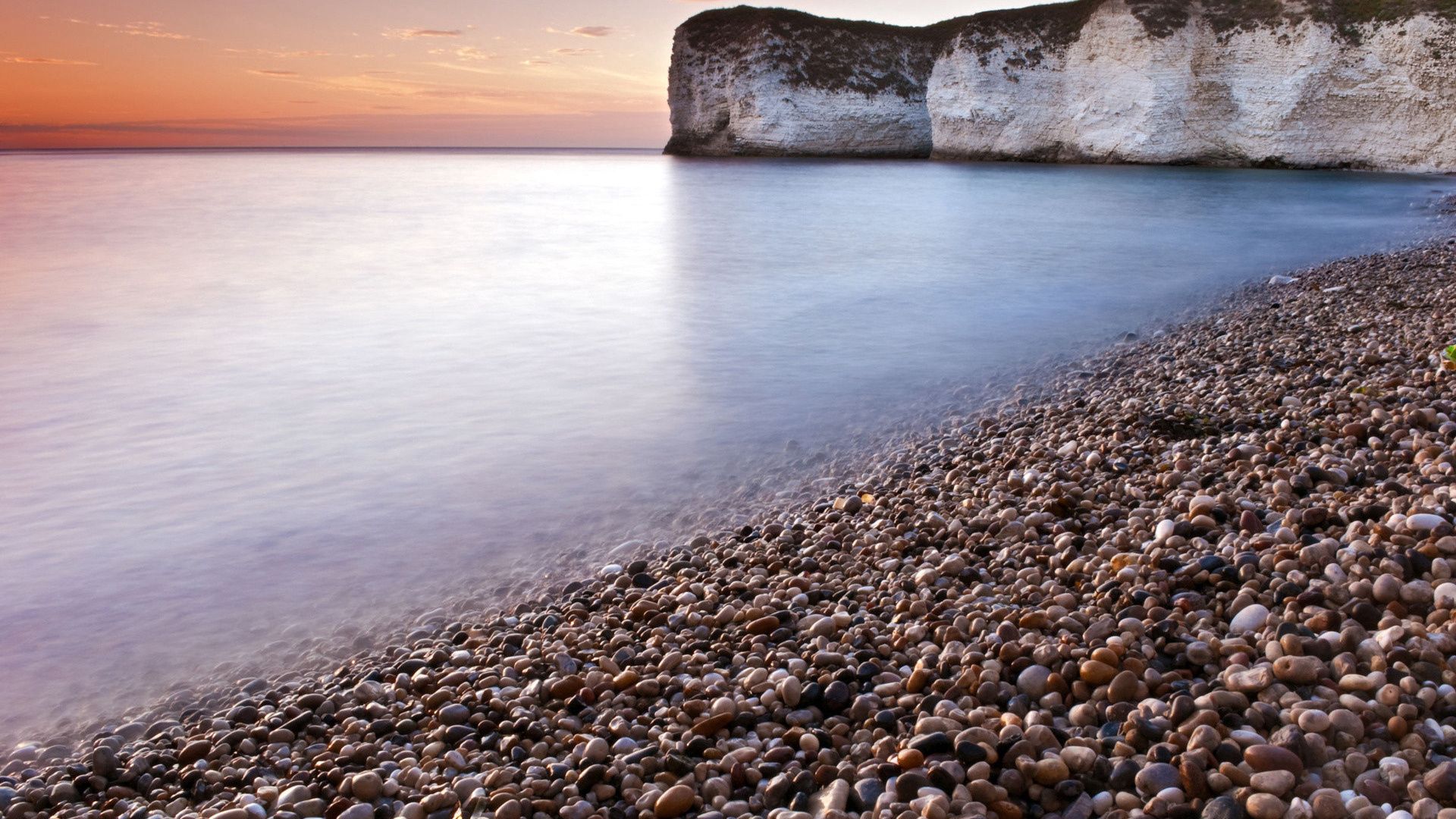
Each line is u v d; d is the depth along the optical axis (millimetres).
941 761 3154
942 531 5691
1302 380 8430
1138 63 55688
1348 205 32156
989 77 62781
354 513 6871
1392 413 6738
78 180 55719
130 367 11289
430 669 4547
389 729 4023
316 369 11172
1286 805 2750
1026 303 15359
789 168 59781
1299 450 6297
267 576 5883
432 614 5367
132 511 6926
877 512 6379
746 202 36500
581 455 8094
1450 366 7820
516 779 3453
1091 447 7160
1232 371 9406
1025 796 3043
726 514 6727
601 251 23016
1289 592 3967
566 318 14406
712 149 77250
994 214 30984
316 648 5004
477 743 3812
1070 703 3547
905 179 48062
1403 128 48500
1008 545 5336
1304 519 4684
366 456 8117
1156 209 31844
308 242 25031
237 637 5141
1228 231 25688
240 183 54281
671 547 6188
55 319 14375
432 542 6355
